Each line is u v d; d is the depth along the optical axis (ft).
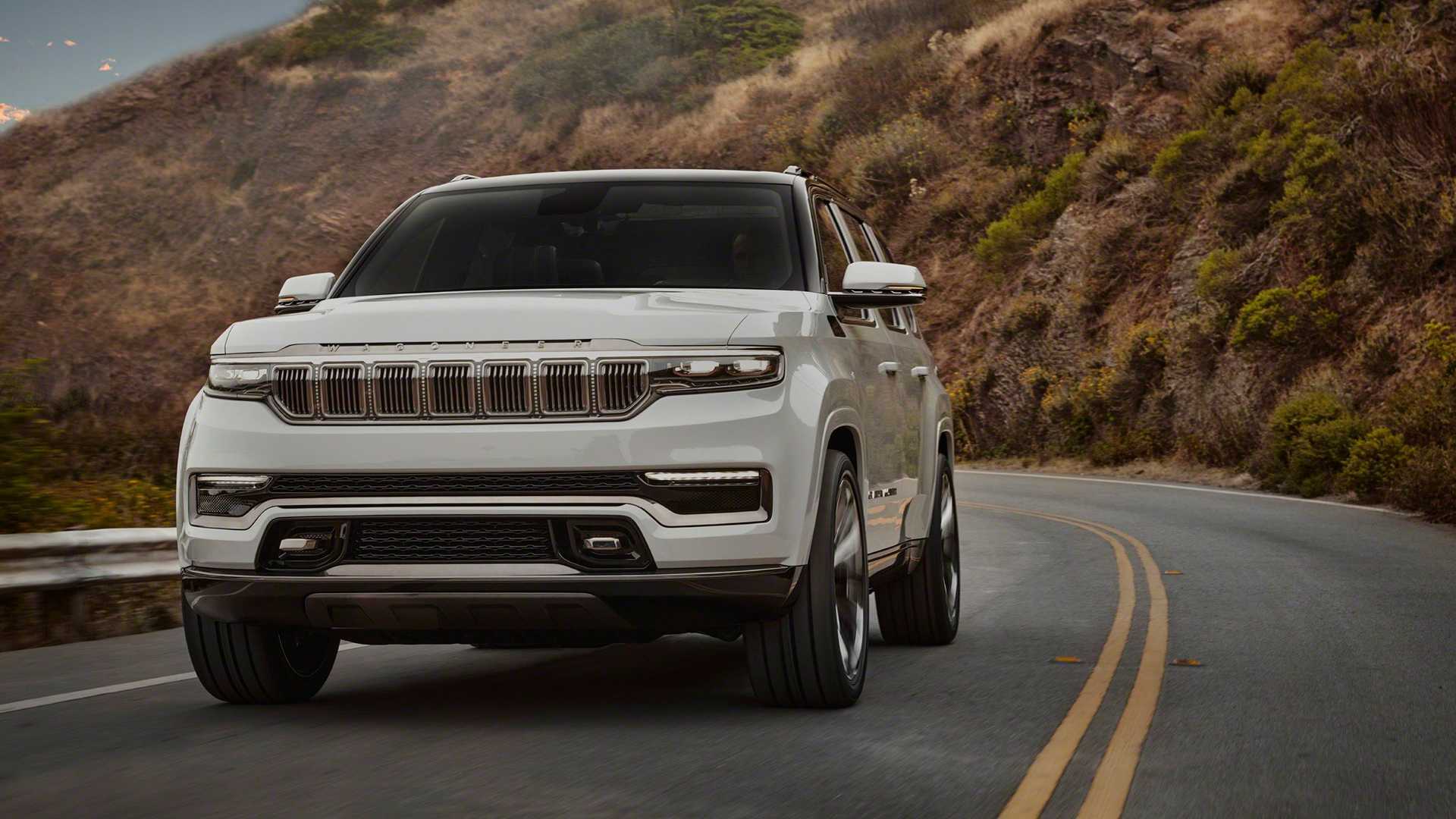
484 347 17.31
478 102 235.61
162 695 20.97
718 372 17.24
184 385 192.44
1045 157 143.74
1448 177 82.69
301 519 17.34
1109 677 21.99
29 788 14.56
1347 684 21.24
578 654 25.85
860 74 182.39
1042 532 53.47
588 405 17.08
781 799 14.16
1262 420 86.84
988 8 178.50
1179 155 113.09
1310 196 91.81
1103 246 116.88
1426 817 13.83
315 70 248.73
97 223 224.33
